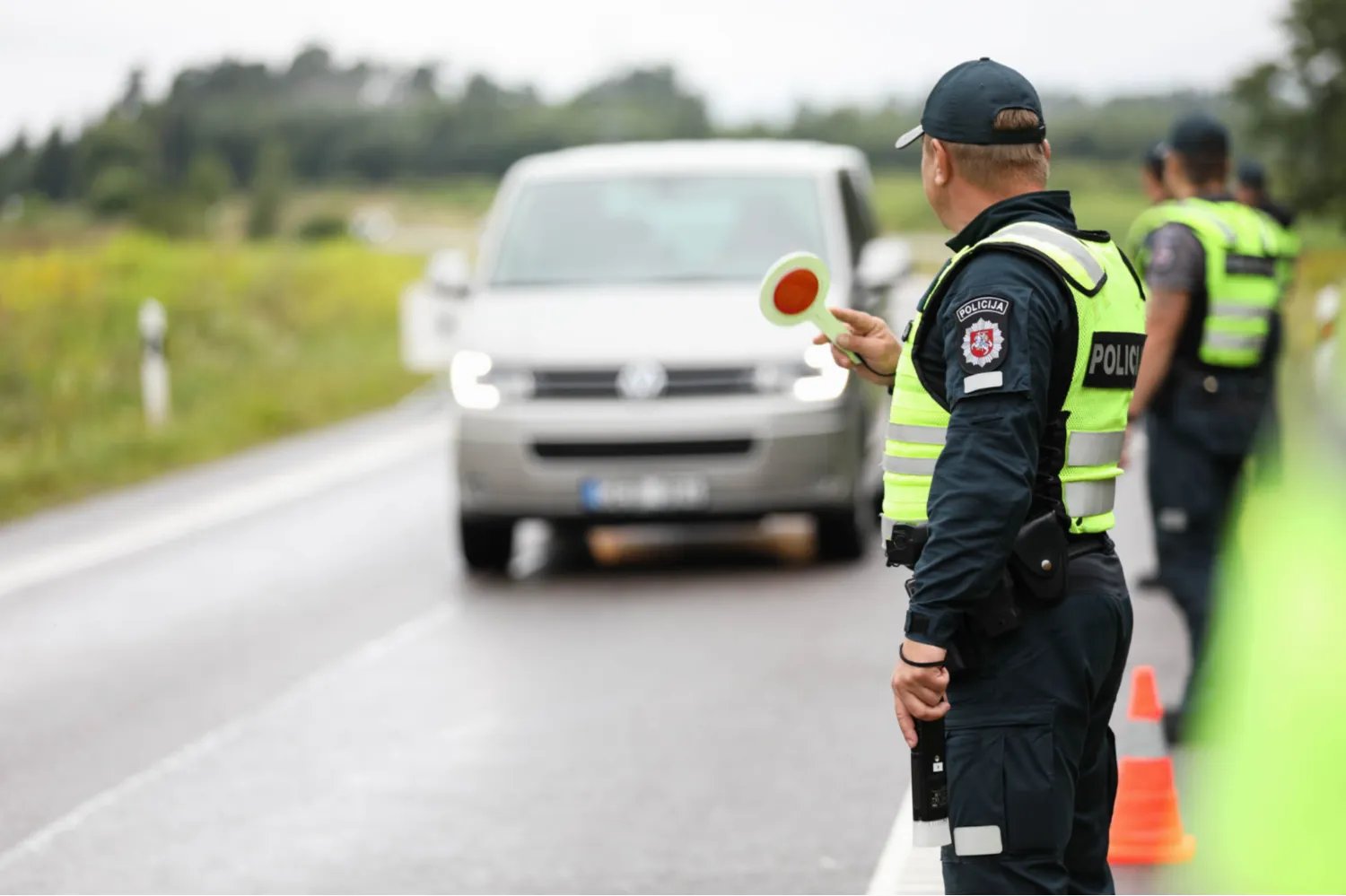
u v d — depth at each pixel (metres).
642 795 15.62
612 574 25.55
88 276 66.94
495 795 15.73
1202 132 16.66
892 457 9.08
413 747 17.23
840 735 17.33
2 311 59.94
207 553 27.48
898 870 13.66
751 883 13.43
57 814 15.47
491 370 24.81
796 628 21.81
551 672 19.97
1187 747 16.30
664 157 28.22
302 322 70.56
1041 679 8.85
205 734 17.84
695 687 19.19
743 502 24.47
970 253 8.82
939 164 9.23
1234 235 16.27
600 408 24.47
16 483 34.00
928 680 8.58
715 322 24.86
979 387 8.49
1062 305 8.73
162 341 56.19
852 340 9.94
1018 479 8.44
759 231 26.77
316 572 25.88
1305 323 53.25
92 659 21.00
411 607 23.50
